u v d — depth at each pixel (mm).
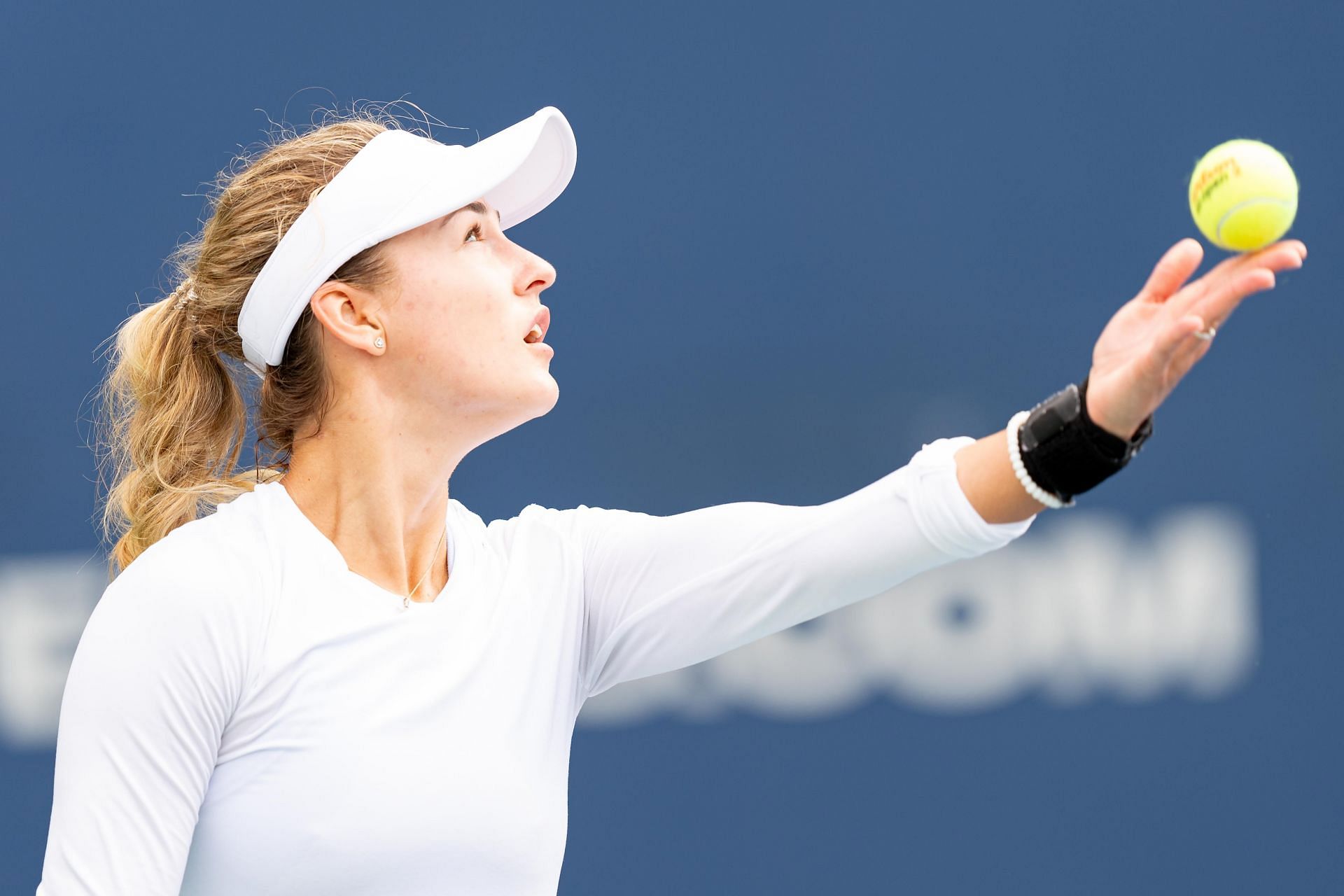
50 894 5777
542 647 6668
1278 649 16688
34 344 15547
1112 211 16766
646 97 16438
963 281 16609
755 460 16391
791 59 16578
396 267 6574
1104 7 16844
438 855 6137
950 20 16734
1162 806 16406
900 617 16312
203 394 7262
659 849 15961
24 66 15695
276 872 6035
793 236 16500
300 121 15984
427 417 6676
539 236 16219
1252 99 16953
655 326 16344
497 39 16281
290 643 6113
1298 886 16484
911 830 16188
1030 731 16328
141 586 6004
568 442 16188
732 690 16141
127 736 5828
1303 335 16953
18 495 15414
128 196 15758
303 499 6715
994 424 16562
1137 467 16688
